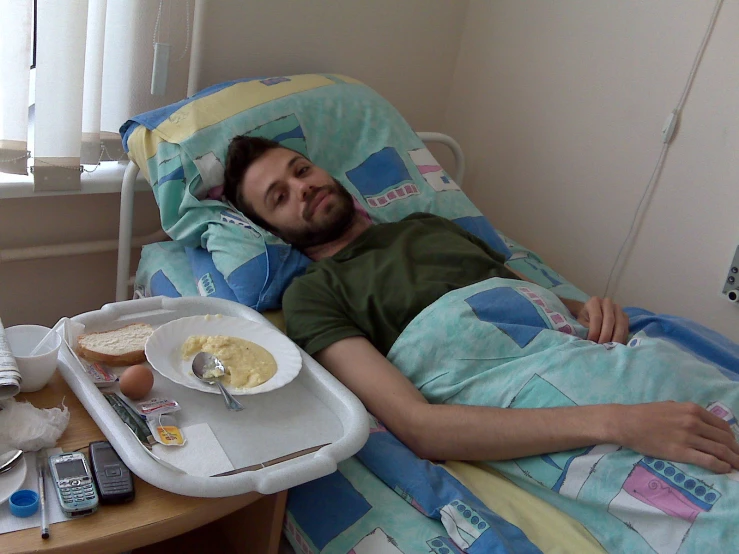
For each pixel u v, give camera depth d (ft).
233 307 3.86
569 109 6.59
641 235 6.19
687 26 5.66
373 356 3.69
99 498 2.46
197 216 4.81
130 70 5.28
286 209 4.70
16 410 2.71
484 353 3.72
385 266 4.33
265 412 3.12
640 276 6.25
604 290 6.56
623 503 3.04
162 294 4.73
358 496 3.10
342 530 2.99
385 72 6.98
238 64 5.85
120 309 3.55
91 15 4.83
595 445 3.20
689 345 4.18
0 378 2.67
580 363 3.50
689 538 2.90
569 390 3.42
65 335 3.20
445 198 5.53
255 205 4.75
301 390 3.35
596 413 3.19
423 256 4.58
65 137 4.87
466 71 7.47
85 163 5.24
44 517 2.33
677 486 3.01
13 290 5.47
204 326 3.50
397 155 5.56
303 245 4.80
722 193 5.59
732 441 3.17
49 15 4.51
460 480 3.32
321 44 6.33
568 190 6.72
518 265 5.70
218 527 3.54
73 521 2.36
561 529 3.11
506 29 7.01
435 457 3.42
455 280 4.43
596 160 6.44
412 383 3.74
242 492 2.61
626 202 6.26
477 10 7.25
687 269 5.90
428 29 7.09
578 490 3.14
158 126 4.90
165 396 3.06
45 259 5.51
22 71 4.60
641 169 6.11
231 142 4.85
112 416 2.76
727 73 5.48
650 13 5.88
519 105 7.02
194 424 2.93
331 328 3.80
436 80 7.48
